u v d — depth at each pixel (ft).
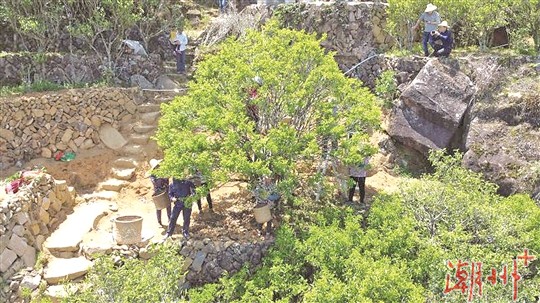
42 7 38.40
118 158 33.91
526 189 29.19
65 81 37.83
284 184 24.80
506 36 39.45
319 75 26.08
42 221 26.86
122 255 24.73
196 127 27.14
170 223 25.72
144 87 39.42
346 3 41.22
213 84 27.30
